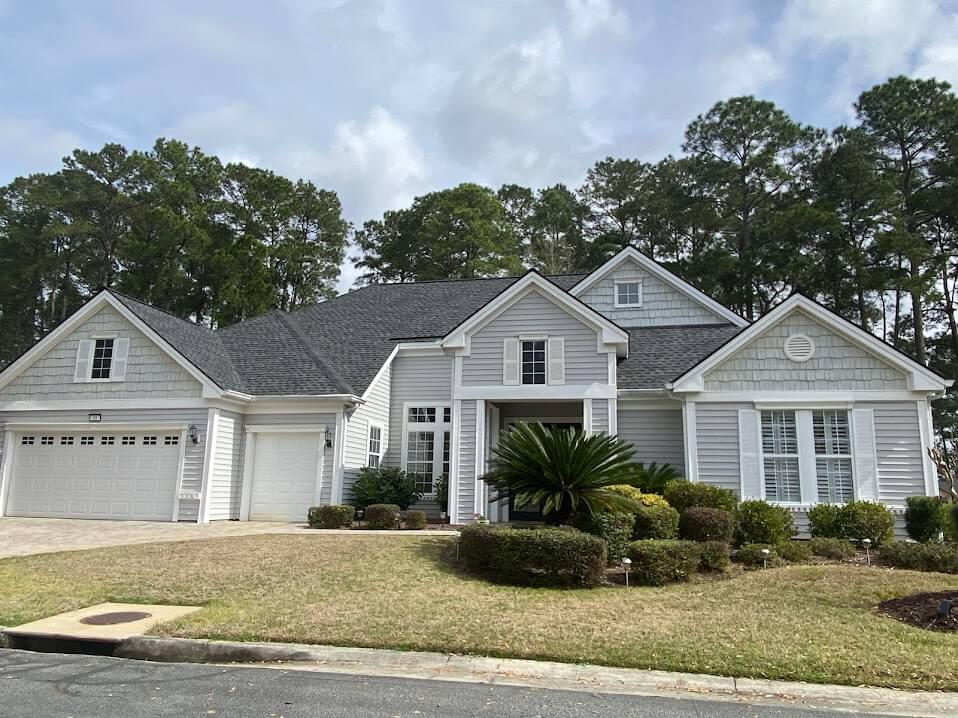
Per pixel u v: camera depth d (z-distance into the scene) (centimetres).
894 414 1492
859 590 965
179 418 1783
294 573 1055
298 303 4397
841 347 1541
